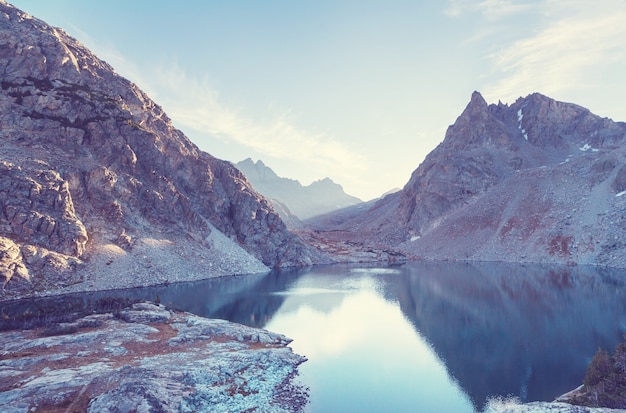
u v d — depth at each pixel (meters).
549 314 79.62
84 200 119.94
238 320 77.81
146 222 136.50
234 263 157.12
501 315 80.44
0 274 84.50
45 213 102.12
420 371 50.06
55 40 145.50
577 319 74.38
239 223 187.00
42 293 89.56
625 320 72.69
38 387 35.53
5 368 42.12
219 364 46.44
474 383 45.59
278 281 137.62
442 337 65.88
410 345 61.59
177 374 40.69
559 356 54.03
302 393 42.84
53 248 100.50
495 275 143.38
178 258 134.50
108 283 104.88
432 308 90.06
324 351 58.69
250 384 43.31
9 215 95.62
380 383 45.97
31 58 135.88
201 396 37.53
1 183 97.88
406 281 136.25
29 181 101.56
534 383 45.09
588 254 165.38
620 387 36.19
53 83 138.50
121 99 160.12
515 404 39.62
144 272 117.12
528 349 57.59
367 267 193.00
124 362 45.47
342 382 46.19
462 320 77.56
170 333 61.38
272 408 38.25
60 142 125.69
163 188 149.62
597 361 39.44
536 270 152.62
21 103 125.75
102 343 52.91
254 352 52.84
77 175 119.94
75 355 47.31
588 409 32.66
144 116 166.25
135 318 67.06
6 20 140.25
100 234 117.06
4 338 53.34
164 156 158.75
